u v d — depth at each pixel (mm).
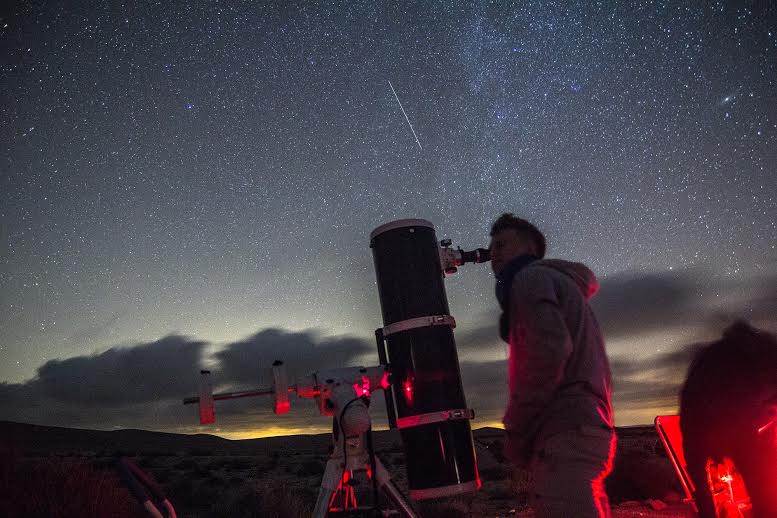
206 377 4602
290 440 117062
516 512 11641
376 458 4633
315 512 4496
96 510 7137
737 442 3775
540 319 2686
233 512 14328
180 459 46812
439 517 11883
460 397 5090
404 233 5449
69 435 106438
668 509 10055
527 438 2781
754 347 3863
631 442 34656
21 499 6902
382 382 4957
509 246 3270
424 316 5184
